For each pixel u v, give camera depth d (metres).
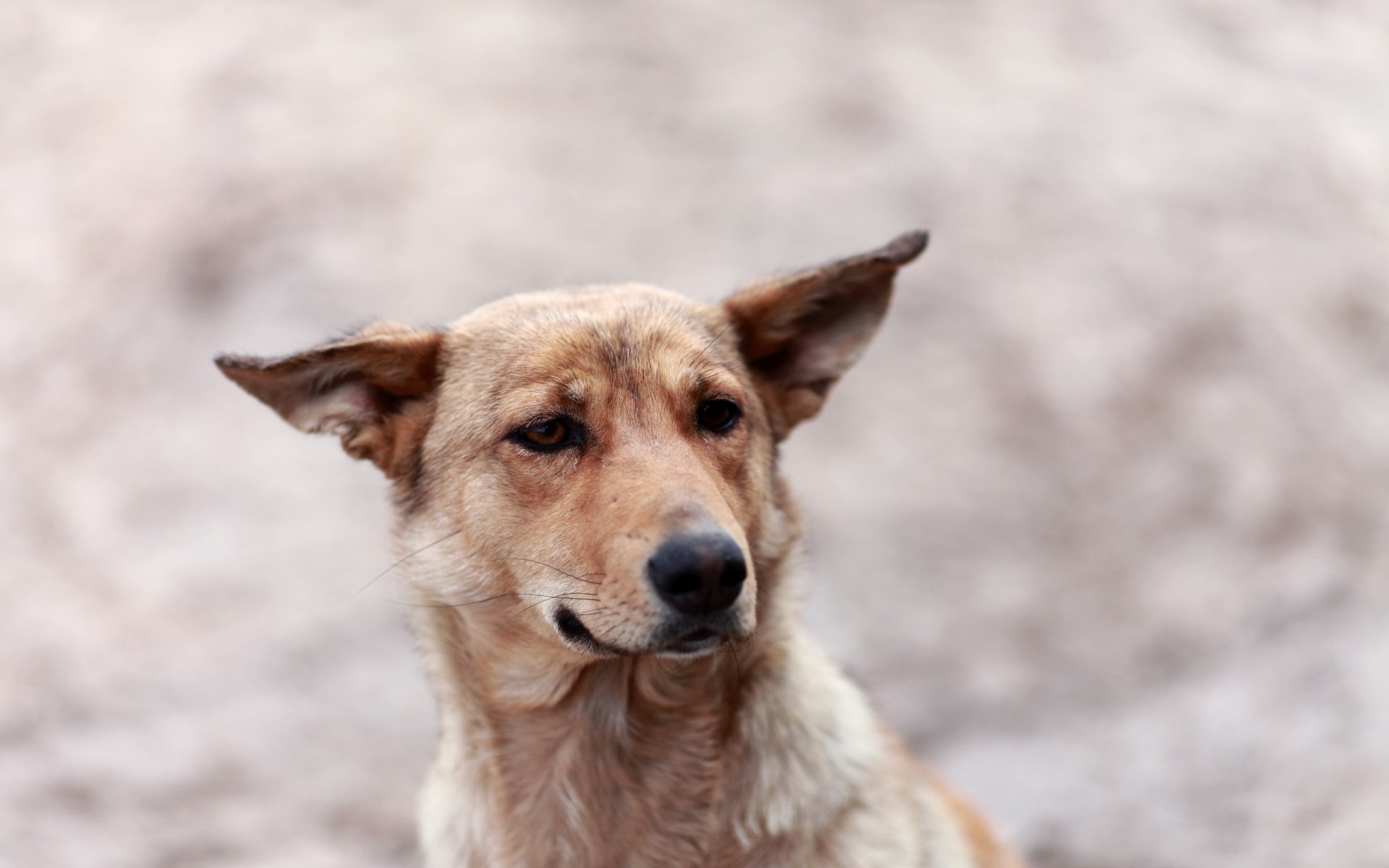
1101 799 8.12
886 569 11.10
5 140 16.45
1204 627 10.21
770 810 4.54
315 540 11.64
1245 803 7.67
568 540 4.37
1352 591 10.22
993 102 15.72
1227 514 11.34
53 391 13.38
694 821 4.63
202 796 9.01
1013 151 14.98
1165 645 10.09
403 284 13.64
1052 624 10.54
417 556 4.86
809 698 4.72
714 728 4.61
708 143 15.20
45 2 18.28
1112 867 7.32
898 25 16.84
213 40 16.97
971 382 12.55
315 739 9.64
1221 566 10.88
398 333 5.05
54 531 12.05
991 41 16.72
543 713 4.70
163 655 10.71
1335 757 7.93
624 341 4.66
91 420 13.00
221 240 14.27
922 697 9.91
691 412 4.62
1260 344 12.90
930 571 11.09
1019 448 12.02
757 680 4.63
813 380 5.29
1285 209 14.52
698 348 4.76
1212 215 14.31
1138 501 11.53
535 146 15.21
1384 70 17.31
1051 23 17.08
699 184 14.74
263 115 15.70
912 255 5.03
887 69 16.11
